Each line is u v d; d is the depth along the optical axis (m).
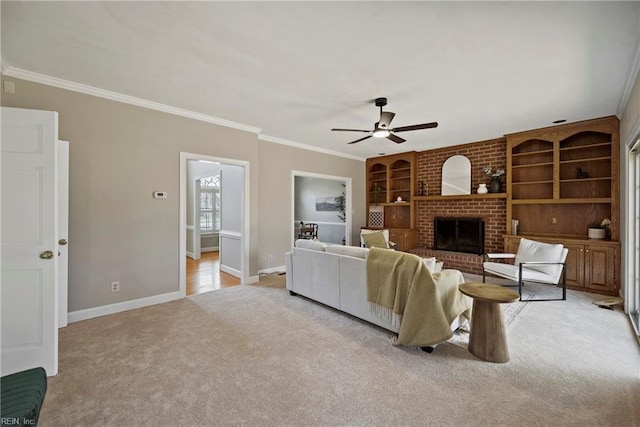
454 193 5.79
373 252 2.88
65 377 2.07
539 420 1.64
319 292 3.50
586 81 2.90
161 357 2.35
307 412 1.72
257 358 2.33
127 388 1.95
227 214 5.62
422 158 6.36
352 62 2.56
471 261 5.24
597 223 4.35
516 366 2.21
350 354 2.39
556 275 3.79
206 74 2.81
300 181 9.91
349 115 4.01
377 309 2.81
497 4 1.82
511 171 4.95
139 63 2.61
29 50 2.40
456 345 2.55
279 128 4.70
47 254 2.10
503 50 2.35
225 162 4.35
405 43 2.27
